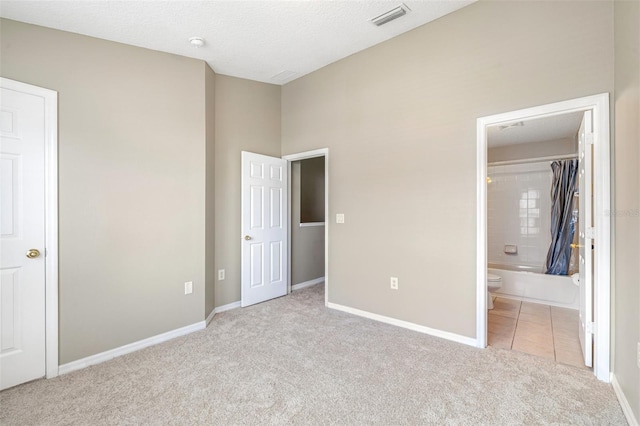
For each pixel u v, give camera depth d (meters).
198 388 1.97
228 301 3.54
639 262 1.51
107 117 2.47
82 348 2.31
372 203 3.17
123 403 1.82
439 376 2.08
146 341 2.64
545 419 1.64
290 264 4.32
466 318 2.57
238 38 2.76
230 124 3.57
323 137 3.61
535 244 4.62
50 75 2.21
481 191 2.47
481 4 2.45
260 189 3.79
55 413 1.74
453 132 2.61
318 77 3.63
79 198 2.32
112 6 2.13
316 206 6.02
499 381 2.01
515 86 2.30
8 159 2.03
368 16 2.57
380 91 3.08
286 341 2.67
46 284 2.16
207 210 3.14
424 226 2.80
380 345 2.57
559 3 2.13
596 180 2.00
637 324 1.53
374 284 3.17
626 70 1.70
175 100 2.88
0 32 2.04
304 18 2.53
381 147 3.09
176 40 2.67
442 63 2.66
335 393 1.90
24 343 2.07
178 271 2.86
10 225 2.03
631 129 1.62
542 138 4.25
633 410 1.57
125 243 2.54
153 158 2.72
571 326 2.99
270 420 1.66
